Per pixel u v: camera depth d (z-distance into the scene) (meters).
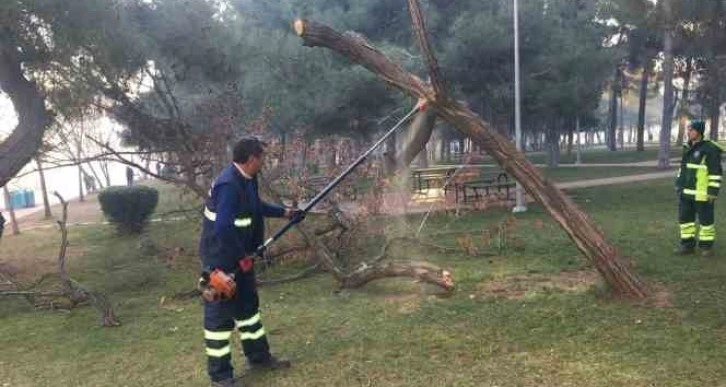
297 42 13.99
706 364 4.34
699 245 7.90
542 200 6.05
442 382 4.32
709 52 19.20
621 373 4.29
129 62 9.56
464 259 8.43
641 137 41.41
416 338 5.27
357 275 6.92
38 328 6.57
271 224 8.16
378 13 17.45
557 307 5.88
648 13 14.80
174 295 7.43
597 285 6.42
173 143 9.06
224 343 4.38
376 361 4.79
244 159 4.37
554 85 16.02
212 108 9.09
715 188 7.68
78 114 10.01
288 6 17.41
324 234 8.31
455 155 31.80
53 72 9.70
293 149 8.74
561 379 4.26
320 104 13.75
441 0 17.42
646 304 5.79
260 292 7.39
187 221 10.62
